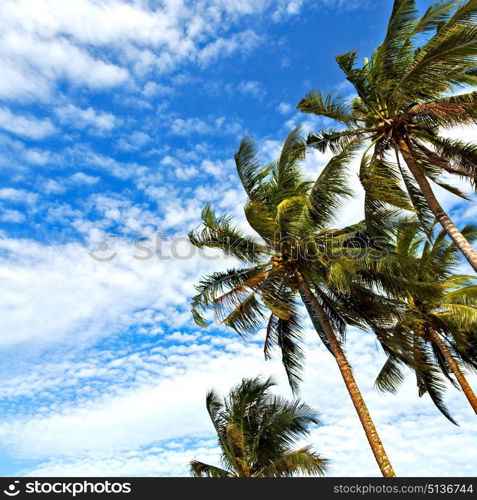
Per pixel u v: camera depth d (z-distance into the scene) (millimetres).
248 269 16359
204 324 15828
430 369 17547
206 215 15883
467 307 16453
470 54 12359
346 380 14141
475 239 18891
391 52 13859
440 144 14648
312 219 14984
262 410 17562
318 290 16688
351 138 15062
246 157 16578
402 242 19359
